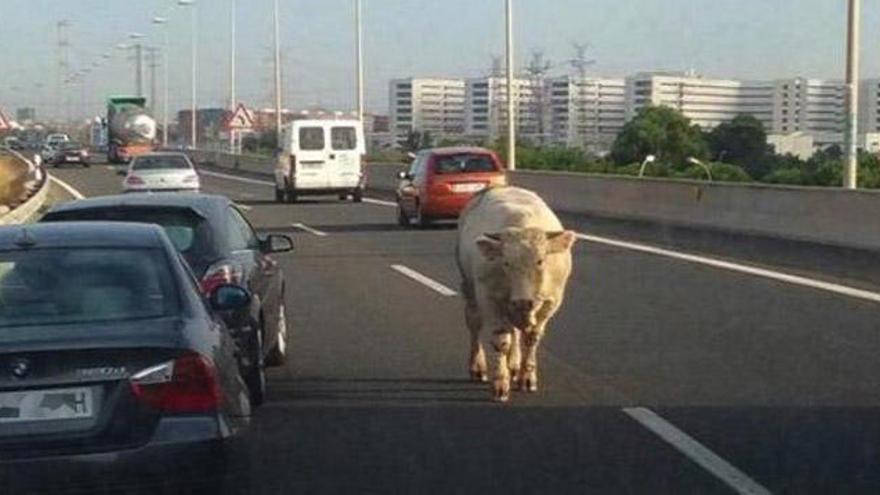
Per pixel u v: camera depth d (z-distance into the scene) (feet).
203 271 38.50
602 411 37.91
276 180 164.96
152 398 23.58
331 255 88.33
